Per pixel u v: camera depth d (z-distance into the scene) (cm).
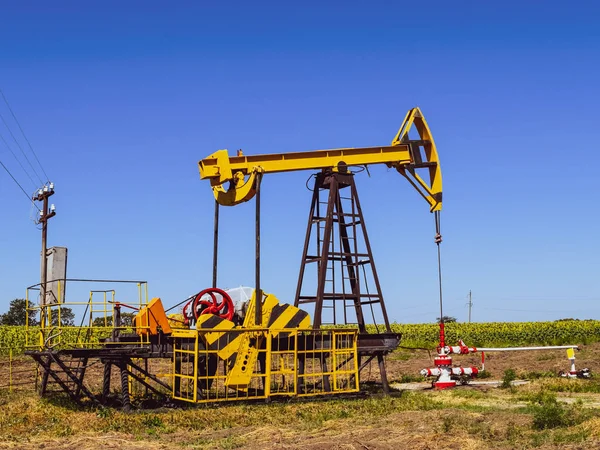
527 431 1044
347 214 1650
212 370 1555
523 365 2286
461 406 1378
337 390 1534
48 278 1670
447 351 1791
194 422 1229
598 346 2823
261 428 1175
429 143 1727
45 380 1508
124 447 1031
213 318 1422
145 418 1263
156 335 1431
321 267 1591
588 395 1580
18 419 1266
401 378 2077
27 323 1454
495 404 1438
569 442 941
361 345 1609
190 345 1427
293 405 1409
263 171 1539
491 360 2511
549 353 2600
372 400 1449
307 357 1559
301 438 1077
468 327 4231
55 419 1261
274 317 1497
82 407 1392
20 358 2723
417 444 977
